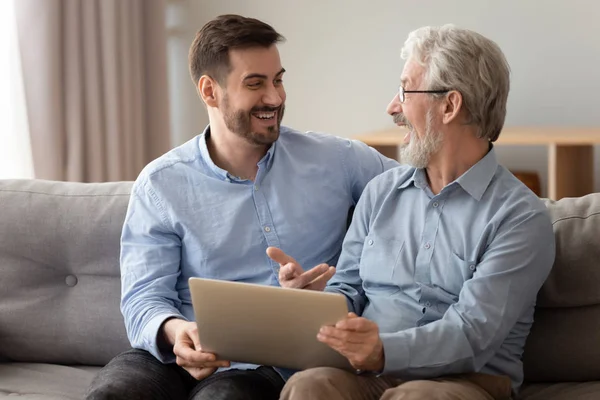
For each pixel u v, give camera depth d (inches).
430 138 80.9
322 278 79.7
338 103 186.2
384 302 83.3
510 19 173.5
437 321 75.5
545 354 84.3
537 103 174.7
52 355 97.9
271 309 71.0
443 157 81.5
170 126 179.2
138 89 171.3
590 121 172.1
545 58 173.0
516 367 80.0
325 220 92.9
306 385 70.5
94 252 97.3
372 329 70.4
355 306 85.8
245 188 91.7
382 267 83.9
